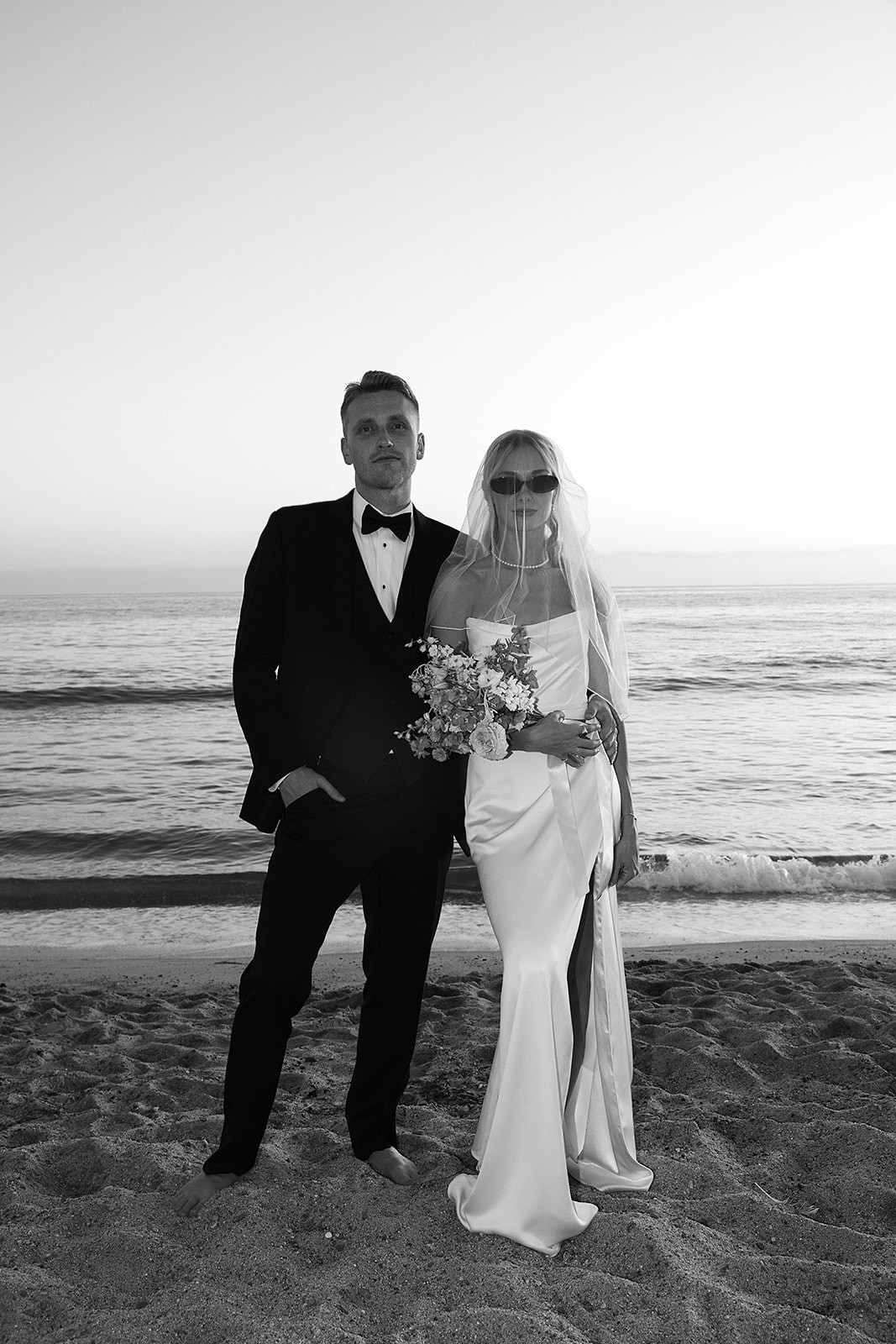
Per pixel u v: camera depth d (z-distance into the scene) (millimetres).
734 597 83812
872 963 7059
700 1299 2488
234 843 12664
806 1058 4348
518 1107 2828
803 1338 2355
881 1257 2744
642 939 8453
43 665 31297
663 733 20672
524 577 3158
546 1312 2439
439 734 2953
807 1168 3326
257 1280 2660
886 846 12352
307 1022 5363
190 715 23344
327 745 3152
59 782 16344
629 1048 3258
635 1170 3189
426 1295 2547
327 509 3377
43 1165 3395
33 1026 5516
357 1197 3051
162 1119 3820
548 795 3041
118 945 8312
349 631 3211
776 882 10203
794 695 26125
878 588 118312
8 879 10344
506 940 2934
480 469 3182
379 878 3273
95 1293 2609
